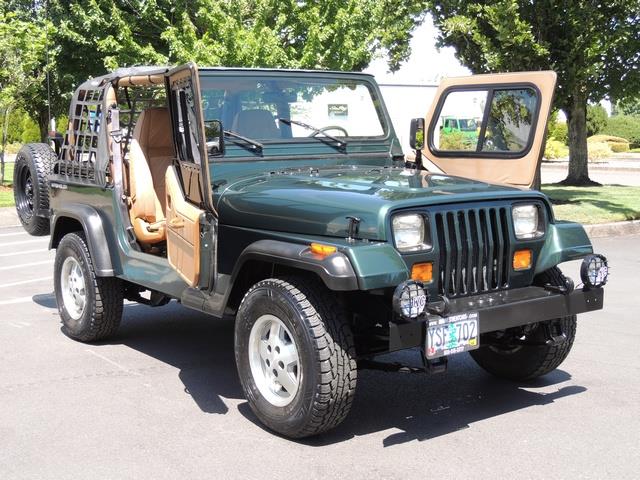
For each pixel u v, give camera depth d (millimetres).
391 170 5387
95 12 16125
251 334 4402
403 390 5172
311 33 15891
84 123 6449
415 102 22234
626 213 14055
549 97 5254
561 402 4887
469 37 15664
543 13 14758
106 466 3930
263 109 5359
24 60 17109
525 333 5043
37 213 7059
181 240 4914
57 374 5461
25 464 3957
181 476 3811
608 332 6578
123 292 6172
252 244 4355
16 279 8922
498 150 5578
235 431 4406
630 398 4949
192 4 16484
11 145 36875
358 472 3848
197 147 4816
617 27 15609
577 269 9633
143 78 5488
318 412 4035
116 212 5891
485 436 4324
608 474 3811
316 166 5438
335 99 5719
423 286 3926
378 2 18500
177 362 5793
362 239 4105
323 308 4051
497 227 4500
